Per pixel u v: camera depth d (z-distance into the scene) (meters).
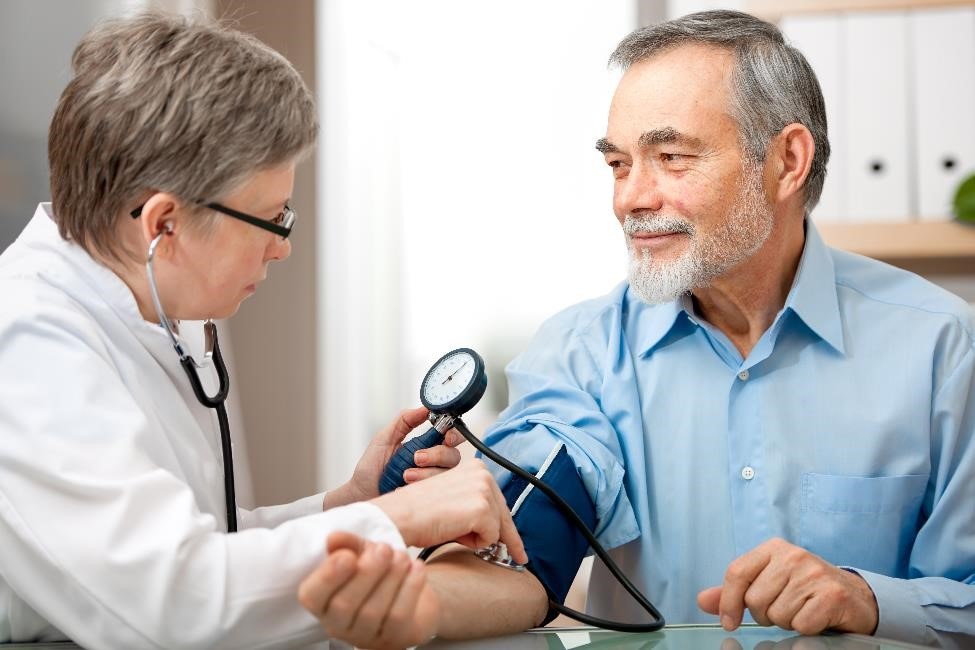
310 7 2.79
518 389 1.42
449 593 1.00
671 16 2.49
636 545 1.30
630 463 1.31
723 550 1.27
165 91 0.92
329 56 2.82
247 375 2.82
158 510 0.84
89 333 0.93
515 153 3.29
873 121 2.24
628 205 1.21
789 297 1.28
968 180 2.19
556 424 1.29
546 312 3.34
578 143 3.26
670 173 1.20
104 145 0.93
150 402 1.00
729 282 1.27
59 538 0.82
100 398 0.88
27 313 0.90
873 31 2.24
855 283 1.35
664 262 1.21
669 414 1.32
